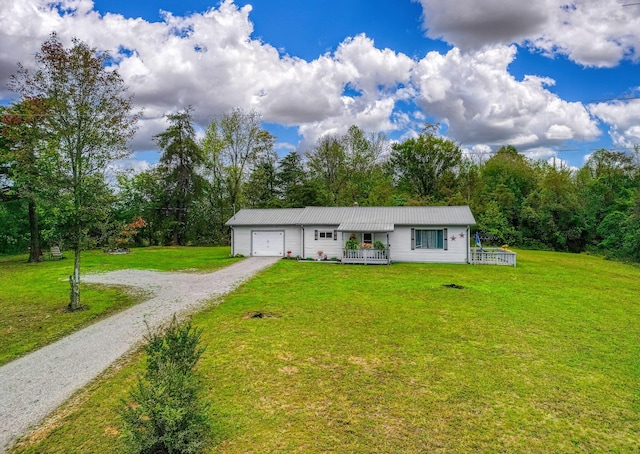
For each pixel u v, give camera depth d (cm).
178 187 3912
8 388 699
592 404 634
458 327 1030
